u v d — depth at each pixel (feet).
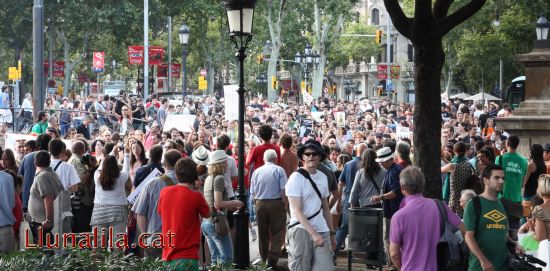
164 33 505.66
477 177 89.45
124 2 402.72
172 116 149.89
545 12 267.39
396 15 77.15
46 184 78.13
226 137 93.20
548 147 96.78
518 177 92.43
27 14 398.62
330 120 192.24
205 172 85.46
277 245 88.17
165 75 424.46
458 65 449.48
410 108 264.11
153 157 81.71
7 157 86.28
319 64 413.59
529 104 122.52
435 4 77.97
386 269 88.84
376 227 80.84
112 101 220.43
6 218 74.59
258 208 87.97
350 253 82.23
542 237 65.67
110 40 463.01
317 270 67.00
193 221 61.82
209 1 440.86
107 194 81.25
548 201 65.98
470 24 360.48
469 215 57.11
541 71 122.42
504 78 394.93
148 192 71.10
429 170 76.43
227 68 635.25
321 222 67.15
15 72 248.11
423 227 55.36
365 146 92.84
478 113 256.32
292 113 210.59
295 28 481.87
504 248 57.31
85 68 486.38
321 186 67.41
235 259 86.28
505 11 330.54
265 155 88.53
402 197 84.33
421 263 55.21
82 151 88.63
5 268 59.31
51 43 407.64
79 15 391.65
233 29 88.69
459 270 56.90
